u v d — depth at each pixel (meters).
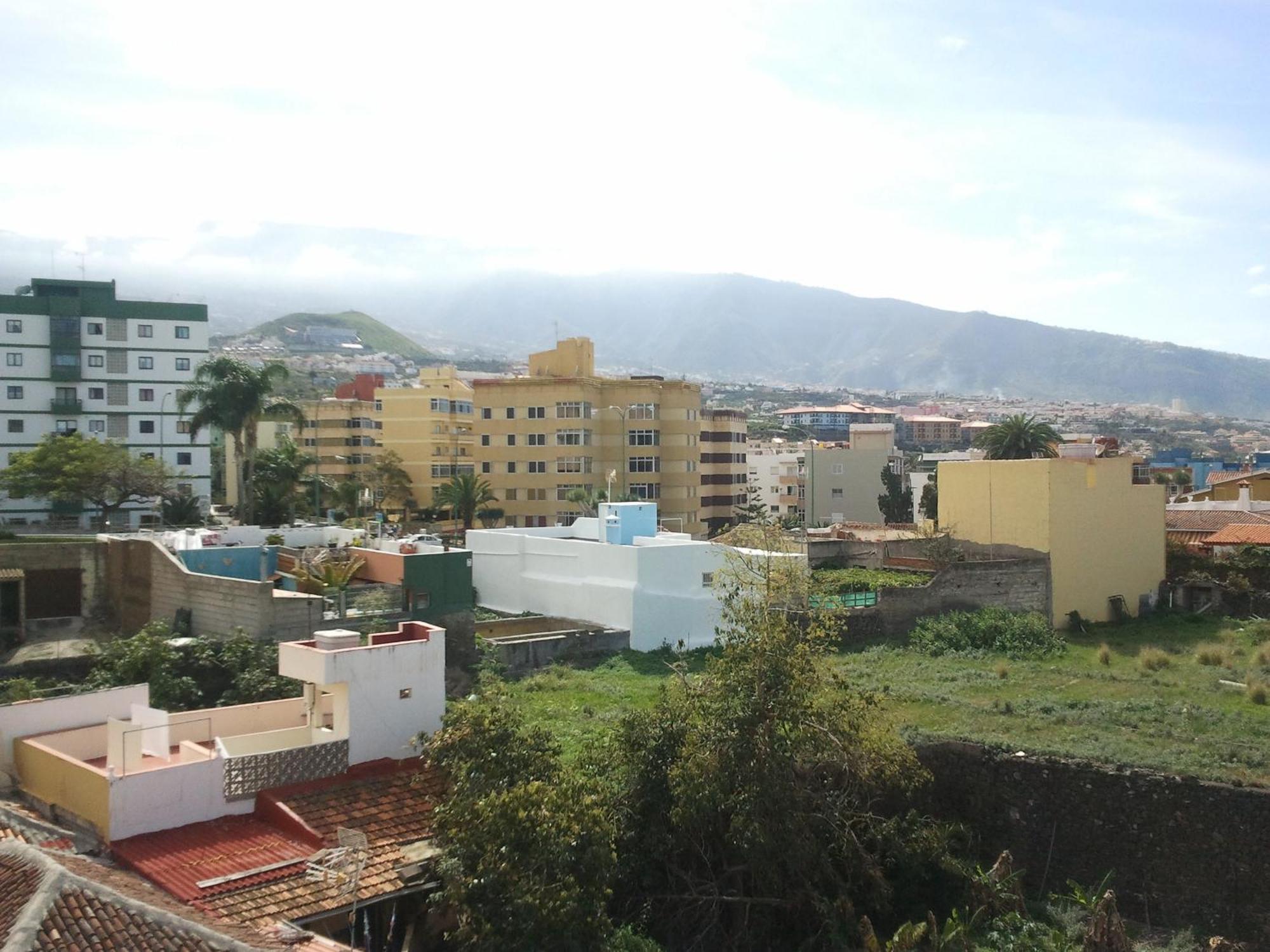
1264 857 19.86
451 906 16.61
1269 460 138.62
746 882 20.12
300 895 16.25
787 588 27.77
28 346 82.38
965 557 43.81
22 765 19.64
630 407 78.31
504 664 32.56
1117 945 18.34
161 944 12.76
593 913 16.22
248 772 18.94
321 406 105.31
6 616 33.56
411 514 93.94
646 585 36.28
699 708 20.27
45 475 64.38
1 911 12.91
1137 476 66.25
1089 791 21.86
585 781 19.53
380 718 20.86
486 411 78.38
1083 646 37.69
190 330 87.56
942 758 23.48
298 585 33.19
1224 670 32.16
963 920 19.61
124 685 26.97
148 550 34.75
